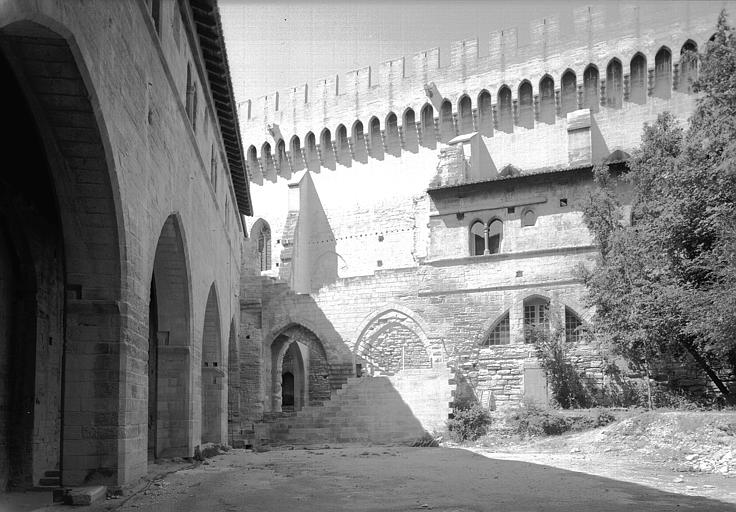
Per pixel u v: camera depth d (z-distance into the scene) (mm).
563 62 47250
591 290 31469
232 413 39750
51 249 17312
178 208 20188
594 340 33094
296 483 16703
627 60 45219
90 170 13000
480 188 38969
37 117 12148
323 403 36719
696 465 20000
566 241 36719
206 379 30844
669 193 27656
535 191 37844
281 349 46375
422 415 34938
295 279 52438
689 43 43844
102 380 13789
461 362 37906
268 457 25781
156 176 17141
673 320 26844
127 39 14070
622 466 20672
